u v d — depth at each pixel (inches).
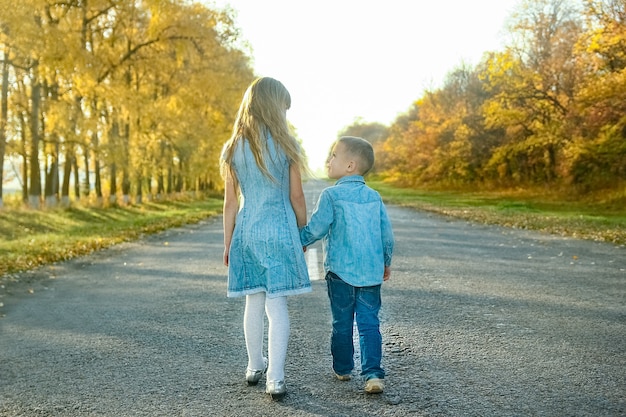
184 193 1626.5
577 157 1162.6
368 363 131.0
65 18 849.5
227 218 135.8
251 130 131.3
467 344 171.0
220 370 149.8
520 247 435.2
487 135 1846.7
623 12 870.4
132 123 1027.3
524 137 1486.2
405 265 338.3
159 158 1115.3
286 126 133.3
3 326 201.3
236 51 1285.7
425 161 2203.5
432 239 497.0
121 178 1212.5
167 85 1140.5
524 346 168.6
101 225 669.9
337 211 136.1
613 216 794.2
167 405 125.3
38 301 247.0
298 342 175.9
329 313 215.9
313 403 125.3
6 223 725.9
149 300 245.4
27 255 384.2
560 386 134.4
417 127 2319.1
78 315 217.6
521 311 215.0
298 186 134.0
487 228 621.0
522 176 1732.3
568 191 1255.5
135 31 999.6
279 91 134.0
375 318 135.0
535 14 1290.6
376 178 4264.3
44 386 138.7
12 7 650.8
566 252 403.2
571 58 1231.5
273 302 131.4
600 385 135.0
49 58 714.8
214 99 1243.8
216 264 358.9
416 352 163.2
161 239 534.6
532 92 1261.1
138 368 151.9
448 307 222.5
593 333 182.9
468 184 1961.1
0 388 137.9
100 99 886.4
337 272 135.6
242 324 200.4
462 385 135.6
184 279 302.0
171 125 1038.4
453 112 2026.3
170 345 173.9
